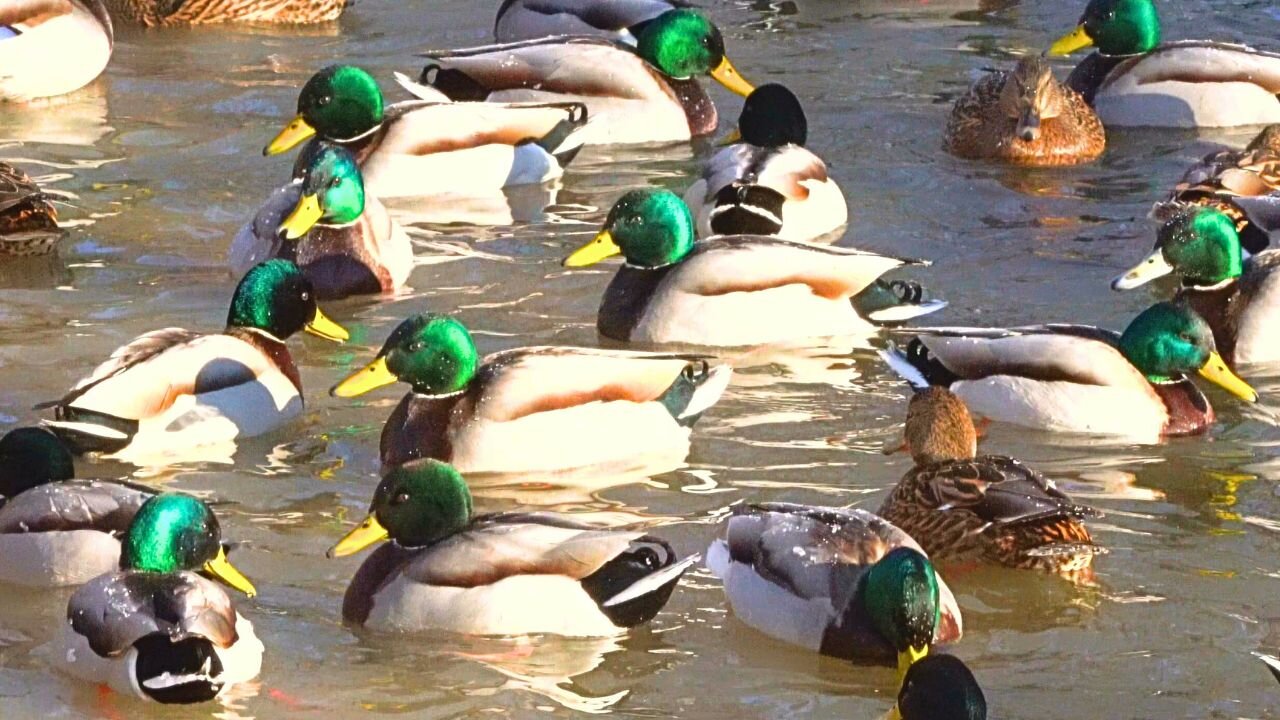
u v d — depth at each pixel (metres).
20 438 10.41
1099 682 9.05
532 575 9.36
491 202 16.28
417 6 21.92
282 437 11.70
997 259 14.91
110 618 8.76
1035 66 17.34
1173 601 9.84
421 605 9.39
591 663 9.20
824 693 8.98
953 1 22.02
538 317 13.71
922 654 8.88
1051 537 10.04
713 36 18.17
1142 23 18.58
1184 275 13.28
